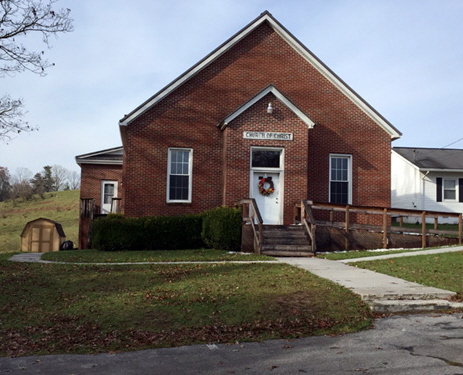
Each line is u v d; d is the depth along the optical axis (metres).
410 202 32.56
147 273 12.89
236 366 6.29
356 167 21.61
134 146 20.08
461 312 9.09
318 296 9.78
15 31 16.20
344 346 7.08
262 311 8.80
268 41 21.48
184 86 20.61
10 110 17.80
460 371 5.89
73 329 8.05
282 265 14.09
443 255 15.13
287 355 6.71
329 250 18.61
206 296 9.81
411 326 8.12
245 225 18.17
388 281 11.15
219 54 20.89
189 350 7.02
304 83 21.56
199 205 20.33
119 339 7.55
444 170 31.23
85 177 31.86
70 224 45.34
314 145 21.34
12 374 6.08
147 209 20.00
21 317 8.66
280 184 19.64
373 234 19.30
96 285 11.29
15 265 14.61
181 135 20.44
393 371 5.94
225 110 20.88
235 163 19.44
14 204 62.69
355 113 21.75
